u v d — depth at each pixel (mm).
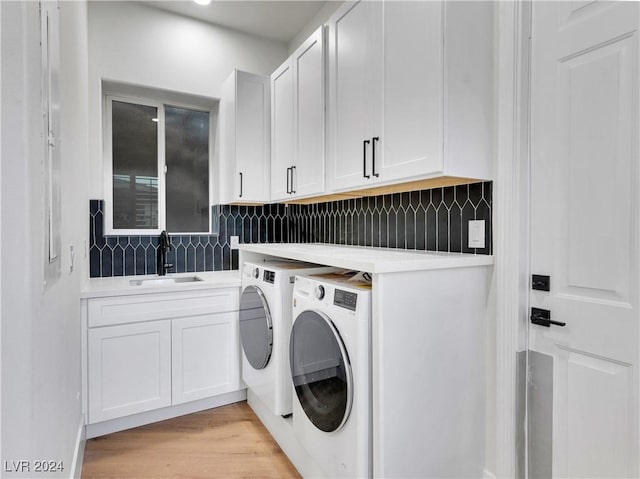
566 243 1383
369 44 1777
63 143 1326
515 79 1483
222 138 2984
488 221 1598
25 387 797
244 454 1985
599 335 1291
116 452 1992
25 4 766
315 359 1613
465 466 1550
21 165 777
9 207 771
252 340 2240
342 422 1414
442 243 1829
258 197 2836
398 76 1605
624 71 1212
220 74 2967
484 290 1598
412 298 1378
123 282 2430
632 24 1189
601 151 1275
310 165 2301
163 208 2949
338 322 1460
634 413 1204
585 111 1317
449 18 1410
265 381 2090
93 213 2561
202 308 2408
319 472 1644
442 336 1462
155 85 2709
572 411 1373
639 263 1186
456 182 1646
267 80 2879
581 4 1324
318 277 1828
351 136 1919
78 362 1898
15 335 787
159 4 2676
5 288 776
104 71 2543
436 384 1445
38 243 871
